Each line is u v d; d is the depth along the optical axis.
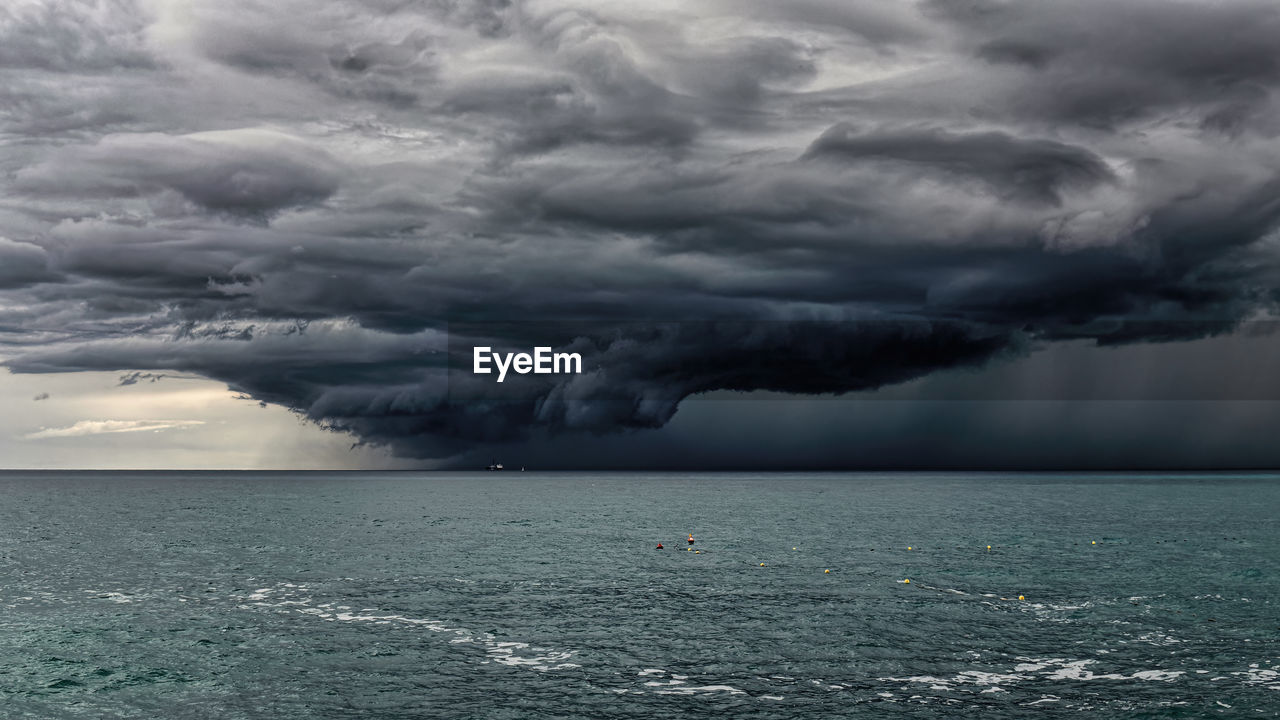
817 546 88.00
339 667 39.75
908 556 78.81
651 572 68.50
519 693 35.84
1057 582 62.00
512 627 47.56
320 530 109.81
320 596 57.56
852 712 33.41
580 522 123.44
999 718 32.69
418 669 39.38
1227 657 40.38
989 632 45.62
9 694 35.84
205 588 61.06
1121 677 37.44
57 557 80.00
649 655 41.56
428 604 54.47
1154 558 76.44
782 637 44.84
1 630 47.41
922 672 38.44
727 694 35.59
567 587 60.91
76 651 42.62
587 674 38.53
